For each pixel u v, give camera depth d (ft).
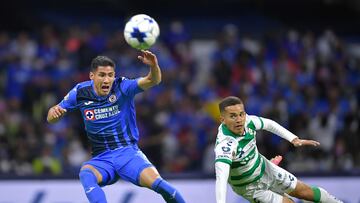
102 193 94.58
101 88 97.60
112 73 97.91
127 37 96.17
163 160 169.58
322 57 211.00
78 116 172.86
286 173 100.89
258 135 159.74
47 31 204.03
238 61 201.05
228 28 228.02
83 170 97.91
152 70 95.66
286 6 267.39
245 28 248.52
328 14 266.36
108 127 98.53
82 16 247.70
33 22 238.68
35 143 164.96
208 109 177.58
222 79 195.21
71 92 100.01
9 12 239.30
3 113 173.47
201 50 233.35
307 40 218.79
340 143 170.50
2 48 197.98
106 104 98.43
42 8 247.70
